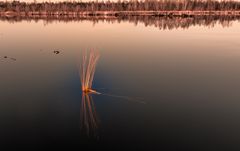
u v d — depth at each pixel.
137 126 6.10
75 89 8.34
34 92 8.10
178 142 5.47
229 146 5.32
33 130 5.95
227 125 6.08
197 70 10.42
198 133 5.77
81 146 5.39
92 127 6.07
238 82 8.98
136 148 5.30
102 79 9.22
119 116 6.55
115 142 5.50
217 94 7.88
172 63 11.52
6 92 8.09
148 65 11.15
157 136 5.68
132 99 7.52
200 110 6.84
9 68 10.73
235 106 7.05
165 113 6.68
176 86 8.56
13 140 5.55
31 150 5.22
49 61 11.94
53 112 6.80
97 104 7.22
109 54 13.36
